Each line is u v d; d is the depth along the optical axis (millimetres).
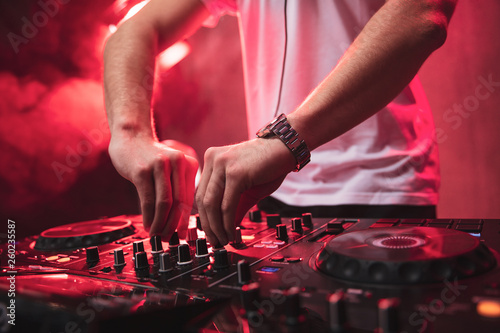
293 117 632
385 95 659
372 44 638
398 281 399
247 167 604
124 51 924
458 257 411
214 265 533
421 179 1053
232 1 1219
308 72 1107
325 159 1099
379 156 1043
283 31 1126
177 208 720
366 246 477
